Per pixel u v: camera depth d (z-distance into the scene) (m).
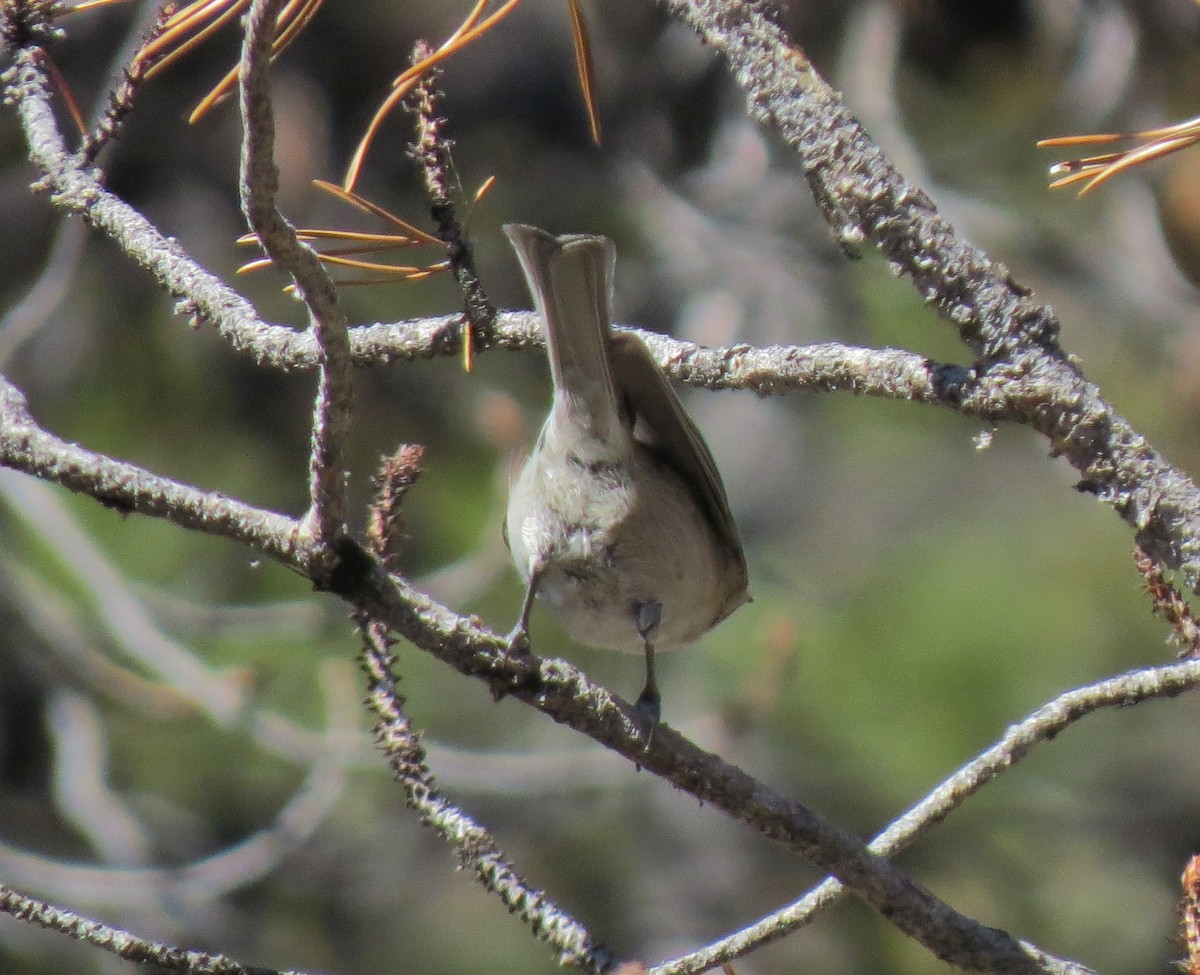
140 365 11.96
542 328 5.14
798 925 4.13
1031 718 4.04
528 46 13.05
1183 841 11.72
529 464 5.45
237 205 12.45
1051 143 3.85
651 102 13.21
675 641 6.01
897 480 12.80
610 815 12.31
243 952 11.30
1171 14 11.78
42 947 10.70
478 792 11.30
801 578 11.89
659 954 11.66
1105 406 3.49
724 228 12.88
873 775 10.52
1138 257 12.02
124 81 4.86
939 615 10.96
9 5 4.93
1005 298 3.58
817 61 11.95
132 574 11.37
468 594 10.35
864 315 11.85
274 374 12.05
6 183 12.26
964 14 12.07
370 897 12.09
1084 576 11.18
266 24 2.98
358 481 11.68
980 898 11.36
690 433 5.09
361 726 10.29
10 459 3.61
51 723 11.60
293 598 11.41
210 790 11.94
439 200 5.06
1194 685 3.94
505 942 12.01
